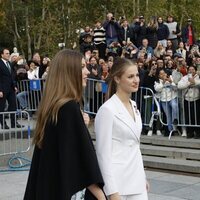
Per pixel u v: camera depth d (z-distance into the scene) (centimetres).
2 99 1020
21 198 658
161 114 986
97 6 3209
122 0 3234
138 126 344
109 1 3219
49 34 3123
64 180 275
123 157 335
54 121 284
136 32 1490
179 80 971
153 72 1009
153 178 779
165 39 1511
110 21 1467
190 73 943
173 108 958
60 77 293
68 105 284
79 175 279
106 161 322
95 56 1206
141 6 3356
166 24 1562
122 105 341
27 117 934
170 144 930
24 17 3331
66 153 277
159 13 3331
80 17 3130
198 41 1748
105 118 330
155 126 1011
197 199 647
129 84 343
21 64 1277
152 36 1478
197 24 3772
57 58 297
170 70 1061
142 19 1514
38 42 3181
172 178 778
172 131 967
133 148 341
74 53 299
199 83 935
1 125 898
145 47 1393
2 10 3192
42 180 283
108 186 318
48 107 288
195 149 895
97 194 286
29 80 1196
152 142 956
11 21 3366
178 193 679
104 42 1455
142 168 347
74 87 294
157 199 647
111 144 330
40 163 286
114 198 318
